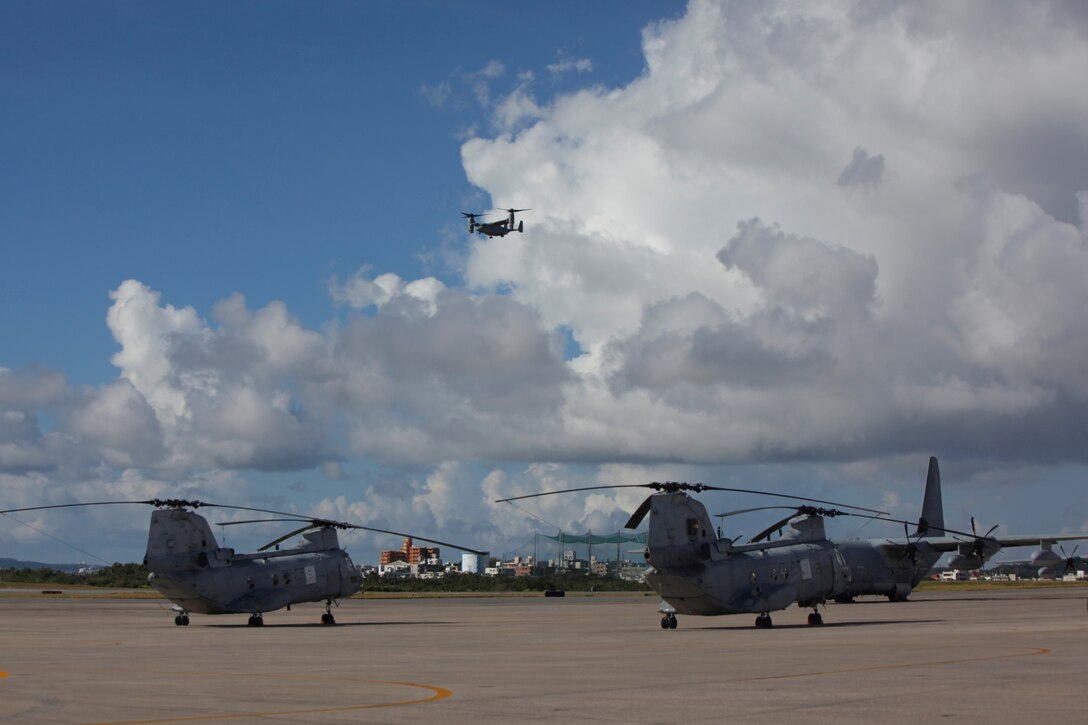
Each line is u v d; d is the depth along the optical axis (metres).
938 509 97.00
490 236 110.56
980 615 58.75
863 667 24.92
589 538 197.88
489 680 23.30
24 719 17.31
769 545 48.12
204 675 25.06
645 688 21.19
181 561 51.16
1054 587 183.12
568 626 51.59
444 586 161.25
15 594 123.44
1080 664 25.22
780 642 35.47
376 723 16.66
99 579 171.88
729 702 18.77
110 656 31.83
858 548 84.12
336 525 56.50
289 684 22.77
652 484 45.28
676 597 45.53
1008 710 17.27
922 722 16.06
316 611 76.50
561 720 16.78
